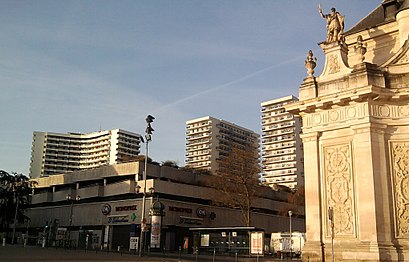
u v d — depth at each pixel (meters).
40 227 114.62
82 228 101.38
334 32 34.34
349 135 31.89
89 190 101.06
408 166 30.22
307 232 32.59
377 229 29.20
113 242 92.75
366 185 30.12
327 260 31.02
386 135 30.98
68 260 41.41
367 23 39.28
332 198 31.97
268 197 113.19
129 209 90.81
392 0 37.28
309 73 34.53
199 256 61.44
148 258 51.28
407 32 33.91
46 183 118.44
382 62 35.91
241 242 63.00
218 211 98.50
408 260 28.55
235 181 90.44
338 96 31.73
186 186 93.50
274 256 72.50
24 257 44.12
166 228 86.31
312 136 33.50
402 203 29.81
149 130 58.12
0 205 111.38
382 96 30.61
